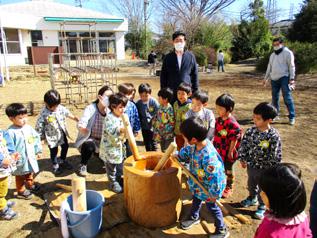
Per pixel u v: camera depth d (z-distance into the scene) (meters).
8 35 21.69
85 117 3.92
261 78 15.59
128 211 3.04
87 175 4.13
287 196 1.57
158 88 12.37
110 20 27.36
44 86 12.95
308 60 15.84
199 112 3.63
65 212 2.64
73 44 26.52
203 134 2.50
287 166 1.66
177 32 4.40
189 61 4.50
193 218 2.92
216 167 2.56
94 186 3.74
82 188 2.63
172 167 2.91
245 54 28.88
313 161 4.52
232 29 30.20
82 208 2.68
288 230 1.63
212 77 16.67
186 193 3.56
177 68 4.49
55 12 26.88
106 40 28.73
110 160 3.45
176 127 4.15
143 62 27.20
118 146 3.45
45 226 3.01
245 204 3.30
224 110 3.23
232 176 3.49
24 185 3.64
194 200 2.84
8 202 3.39
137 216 2.93
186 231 2.87
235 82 14.29
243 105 8.73
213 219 3.06
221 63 19.98
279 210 1.61
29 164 3.45
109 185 3.72
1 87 12.44
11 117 3.35
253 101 9.36
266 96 10.27
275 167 1.67
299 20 24.48
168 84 4.68
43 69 17.78
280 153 2.91
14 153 3.16
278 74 6.25
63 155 4.34
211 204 2.70
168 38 26.28
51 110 4.07
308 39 24.08
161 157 3.16
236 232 2.88
